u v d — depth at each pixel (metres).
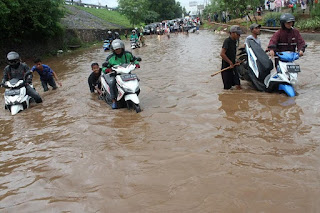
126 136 4.80
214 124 4.91
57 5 22.16
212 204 2.84
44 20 21.16
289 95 6.04
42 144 4.83
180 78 8.88
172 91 7.43
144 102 6.72
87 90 8.77
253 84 6.84
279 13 25.44
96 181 3.50
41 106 7.38
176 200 2.96
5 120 6.48
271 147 3.89
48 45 22.75
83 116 6.17
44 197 3.28
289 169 3.33
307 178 3.12
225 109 5.62
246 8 28.88
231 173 3.36
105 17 47.97
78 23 33.44
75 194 3.27
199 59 12.34
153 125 5.18
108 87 6.73
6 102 7.06
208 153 3.91
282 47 6.61
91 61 16.28
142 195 3.10
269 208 2.71
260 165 3.48
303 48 6.37
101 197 3.15
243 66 7.23
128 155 4.10
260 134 4.34
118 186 3.33
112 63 6.47
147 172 3.57
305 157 3.55
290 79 6.11
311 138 4.04
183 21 49.06
